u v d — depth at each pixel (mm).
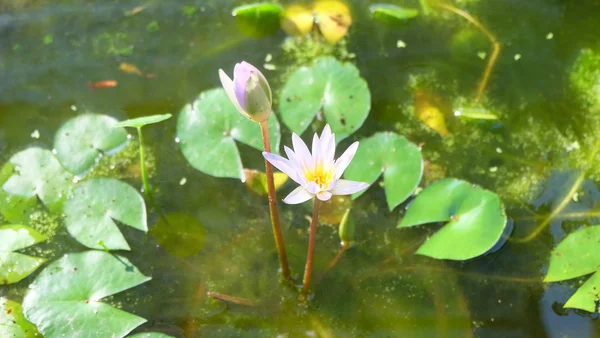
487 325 2121
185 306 2146
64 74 2334
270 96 2012
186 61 2344
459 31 2367
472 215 2156
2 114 2295
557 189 2211
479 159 2240
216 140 2232
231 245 2189
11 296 2148
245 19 2387
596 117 2270
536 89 2299
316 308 2145
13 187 2217
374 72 2326
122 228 2205
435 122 2271
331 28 2373
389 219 2197
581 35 2350
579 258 2131
